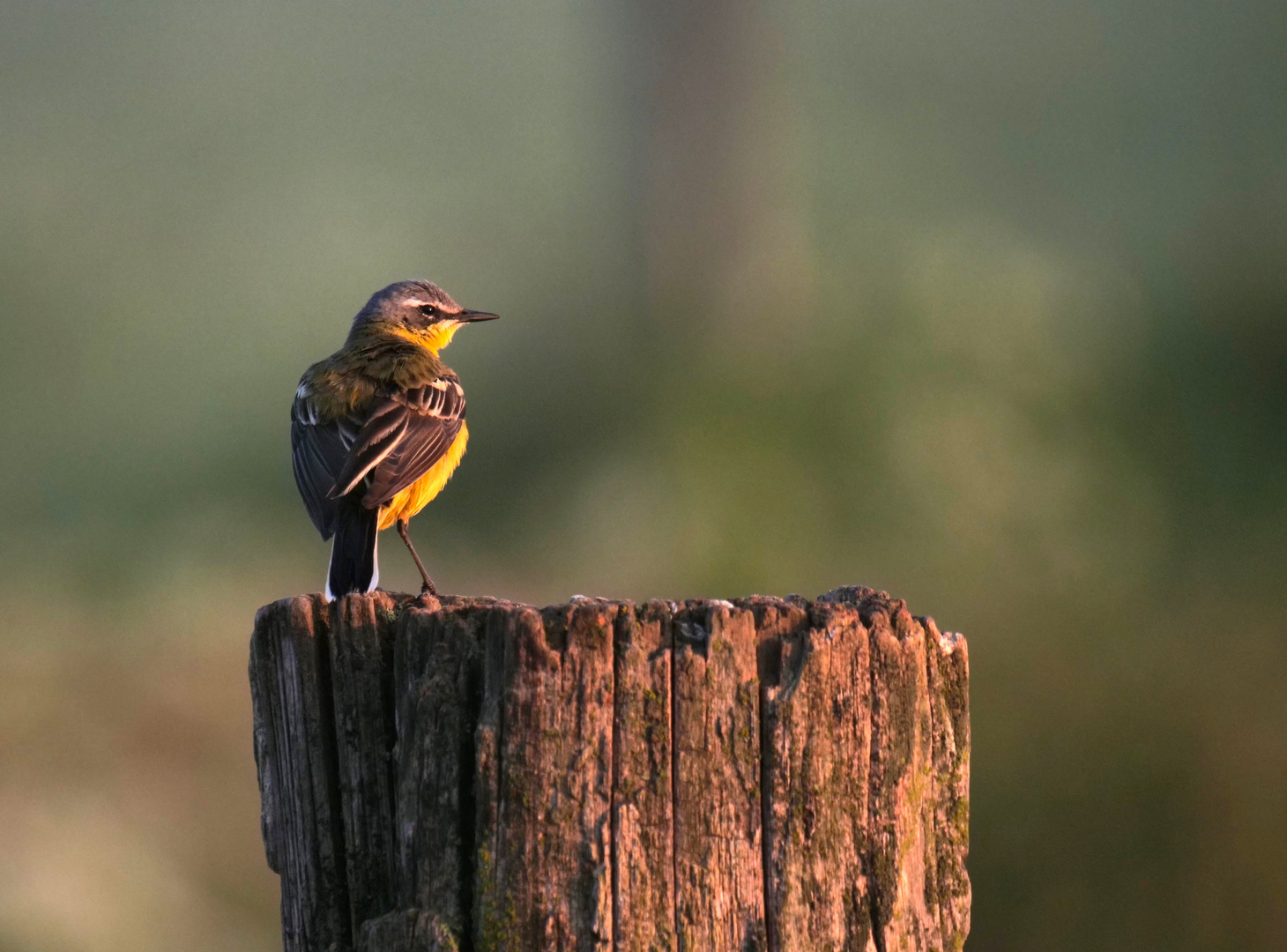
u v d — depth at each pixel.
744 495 13.92
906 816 4.54
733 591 13.43
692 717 4.43
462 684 4.59
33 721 14.02
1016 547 13.37
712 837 4.41
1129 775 12.10
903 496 13.57
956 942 4.70
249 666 5.21
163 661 15.31
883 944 4.48
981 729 12.31
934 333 14.61
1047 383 14.34
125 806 13.13
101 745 13.88
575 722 4.42
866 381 14.28
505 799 4.42
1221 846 11.87
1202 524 13.87
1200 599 13.14
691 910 4.38
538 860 4.39
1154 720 12.32
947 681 4.82
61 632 15.79
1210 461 14.48
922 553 13.35
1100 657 12.67
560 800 4.40
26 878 11.75
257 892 12.61
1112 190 22.09
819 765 4.46
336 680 4.93
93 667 15.19
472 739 4.55
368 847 4.87
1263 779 11.98
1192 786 12.04
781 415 14.46
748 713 4.45
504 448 18.16
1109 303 16.03
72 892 11.78
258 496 19.66
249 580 17.09
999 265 15.58
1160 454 14.57
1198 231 18.78
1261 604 12.91
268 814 5.12
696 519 13.87
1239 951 11.61
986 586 13.08
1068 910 11.77
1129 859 11.89
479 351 20.53
